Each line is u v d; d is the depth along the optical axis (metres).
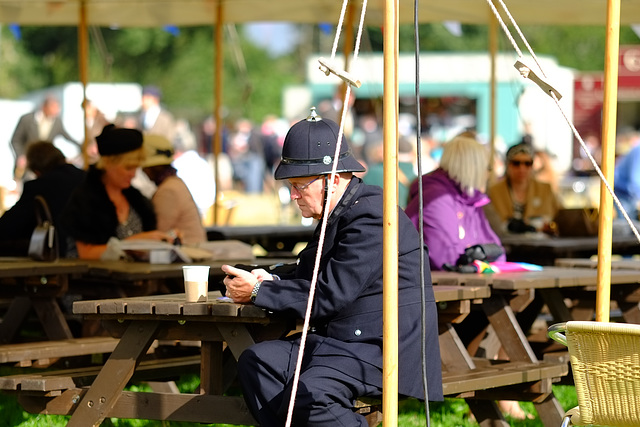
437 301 7.45
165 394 6.85
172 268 9.72
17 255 11.93
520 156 14.55
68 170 12.31
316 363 6.21
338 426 5.97
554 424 7.86
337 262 6.27
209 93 63.41
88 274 10.14
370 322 6.30
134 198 11.34
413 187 9.67
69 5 18.02
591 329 5.55
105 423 8.98
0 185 23.12
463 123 39.62
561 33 63.47
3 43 61.50
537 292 9.98
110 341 8.98
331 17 18.28
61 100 37.38
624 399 5.56
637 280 9.05
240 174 40.91
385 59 5.40
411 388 6.21
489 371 7.75
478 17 18.45
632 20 17.77
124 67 63.12
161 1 17.73
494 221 12.80
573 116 34.34
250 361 6.29
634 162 20.38
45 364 9.06
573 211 14.05
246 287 6.45
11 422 9.26
